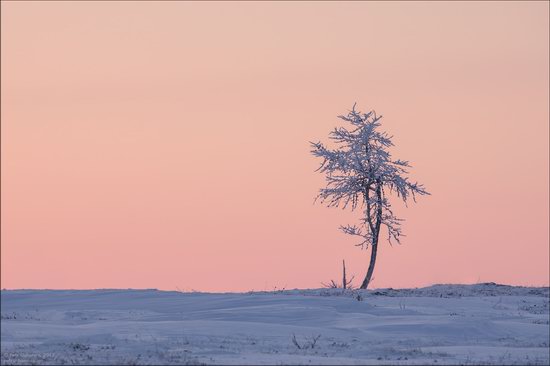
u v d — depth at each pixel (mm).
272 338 60156
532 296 91312
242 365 45406
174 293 94000
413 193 105312
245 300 85125
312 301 82625
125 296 92188
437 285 98750
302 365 45406
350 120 108125
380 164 104688
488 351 53250
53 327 67438
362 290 95125
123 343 57188
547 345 58156
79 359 48906
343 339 60375
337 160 105875
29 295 94000
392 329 65125
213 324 65938
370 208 104438
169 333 61906
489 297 89062
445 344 58719
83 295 93375
